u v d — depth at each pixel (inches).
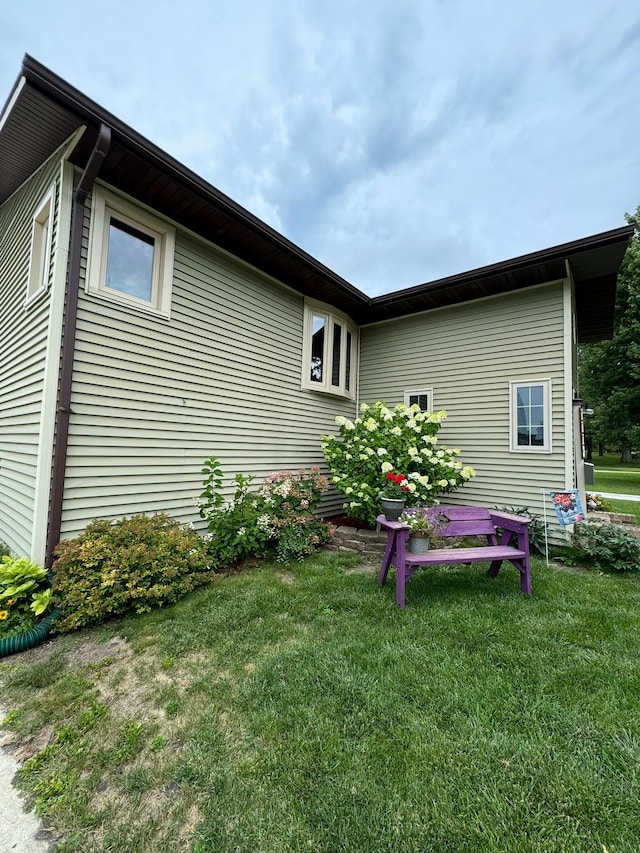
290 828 51.6
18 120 122.0
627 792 56.5
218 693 78.7
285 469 217.5
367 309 253.4
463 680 81.7
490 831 50.8
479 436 222.7
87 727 70.7
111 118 115.0
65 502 125.5
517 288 212.2
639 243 541.6
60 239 127.0
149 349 150.4
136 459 145.9
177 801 56.3
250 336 195.5
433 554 128.0
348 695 77.1
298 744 65.2
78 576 109.8
